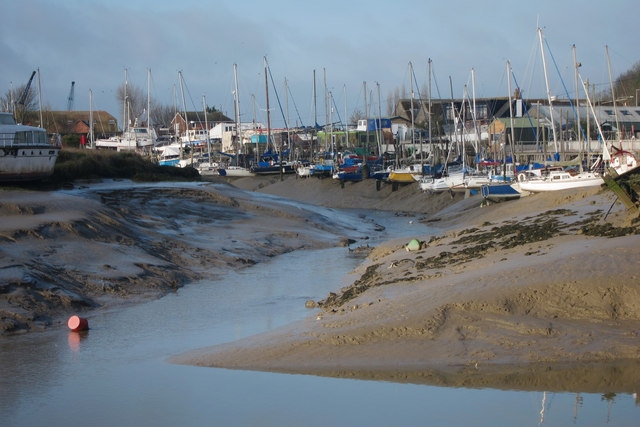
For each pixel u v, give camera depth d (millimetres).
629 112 86438
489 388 13492
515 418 12102
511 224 33250
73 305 22516
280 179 90000
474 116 74938
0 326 19906
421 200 67812
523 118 88688
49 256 26094
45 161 38594
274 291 25750
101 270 26250
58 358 17078
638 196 23359
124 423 12586
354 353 15578
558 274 17672
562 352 14664
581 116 84812
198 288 26719
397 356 15172
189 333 19422
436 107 104375
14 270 23297
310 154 96500
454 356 14914
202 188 48969
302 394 13633
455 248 28234
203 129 133500
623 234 21656
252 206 47625
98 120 128625
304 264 32938
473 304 16953
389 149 101375
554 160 62125
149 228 36031
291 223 45406
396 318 16953
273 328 19312
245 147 110562
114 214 34844
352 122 130500
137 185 49250
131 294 24766
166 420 12648
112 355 17281
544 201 44094
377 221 58094
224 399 13562
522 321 16109
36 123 99375
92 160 52188
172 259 31281
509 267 19391
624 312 16094
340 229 47562
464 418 12195
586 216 29250
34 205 31359
